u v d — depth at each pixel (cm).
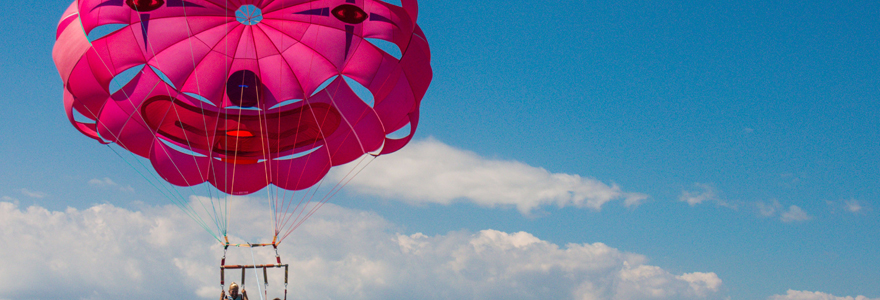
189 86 1524
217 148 1630
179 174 1567
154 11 1434
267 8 1516
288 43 1557
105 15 1379
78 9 1323
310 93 1531
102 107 1430
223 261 1331
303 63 1541
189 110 1552
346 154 1609
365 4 1478
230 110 1585
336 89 1595
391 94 1520
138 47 1439
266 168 1627
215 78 1541
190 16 1482
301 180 1623
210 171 1619
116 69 1416
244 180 1628
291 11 1516
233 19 1529
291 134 1645
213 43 1530
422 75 1492
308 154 1639
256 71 1577
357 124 1587
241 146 1638
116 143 1495
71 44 1329
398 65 1517
